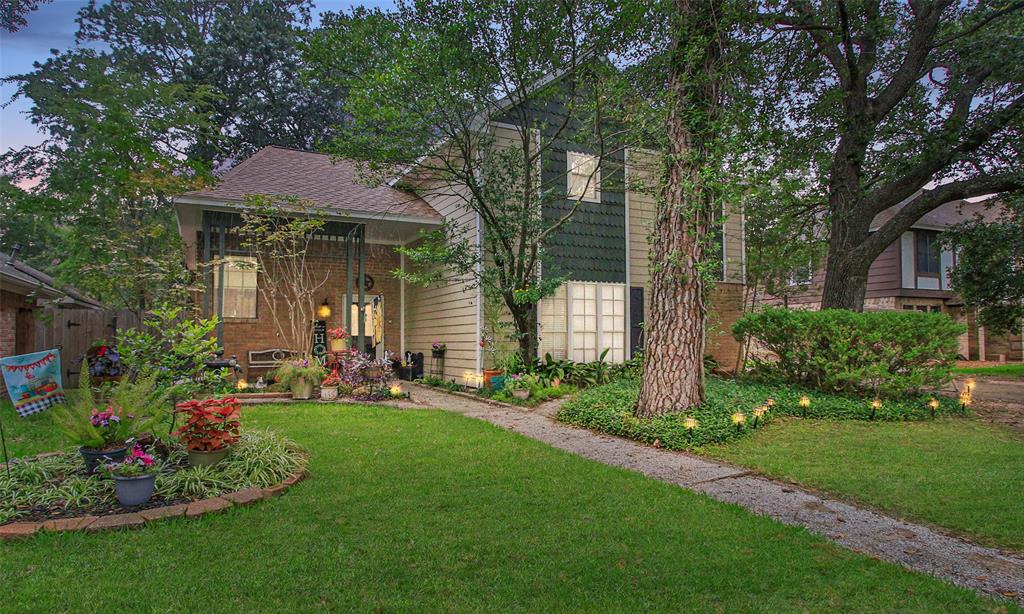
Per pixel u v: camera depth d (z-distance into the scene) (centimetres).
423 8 868
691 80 705
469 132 982
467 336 1100
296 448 532
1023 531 365
